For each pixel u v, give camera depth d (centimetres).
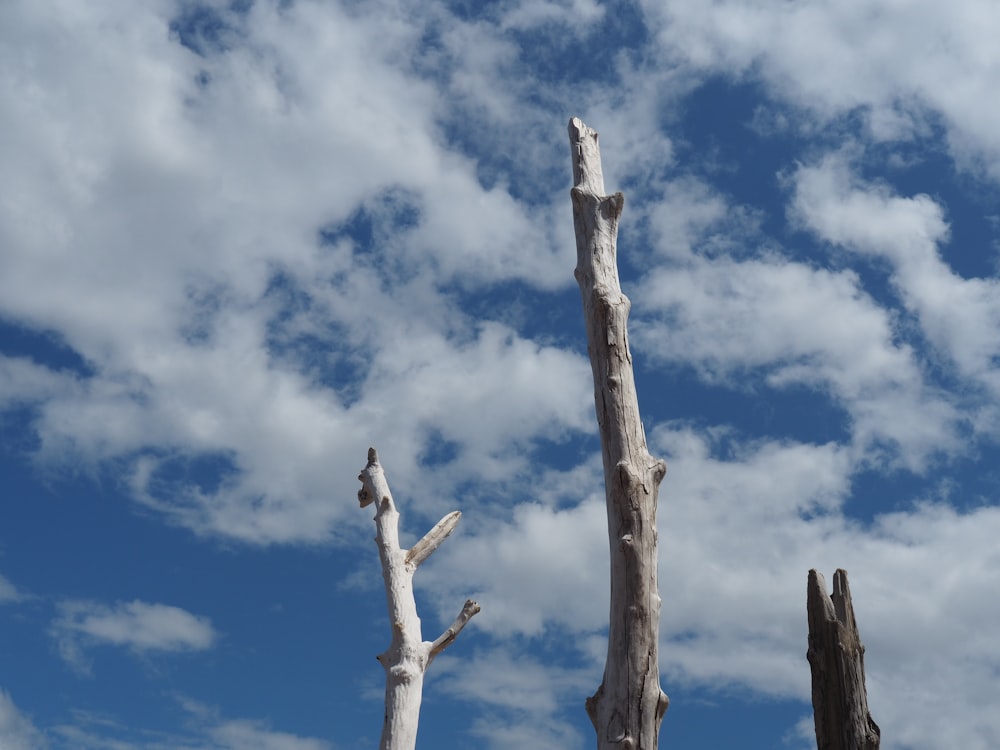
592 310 643
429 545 956
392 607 909
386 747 836
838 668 488
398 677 866
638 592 565
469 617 905
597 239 668
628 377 623
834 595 514
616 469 591
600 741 554
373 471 998
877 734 475
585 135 718
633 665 554
